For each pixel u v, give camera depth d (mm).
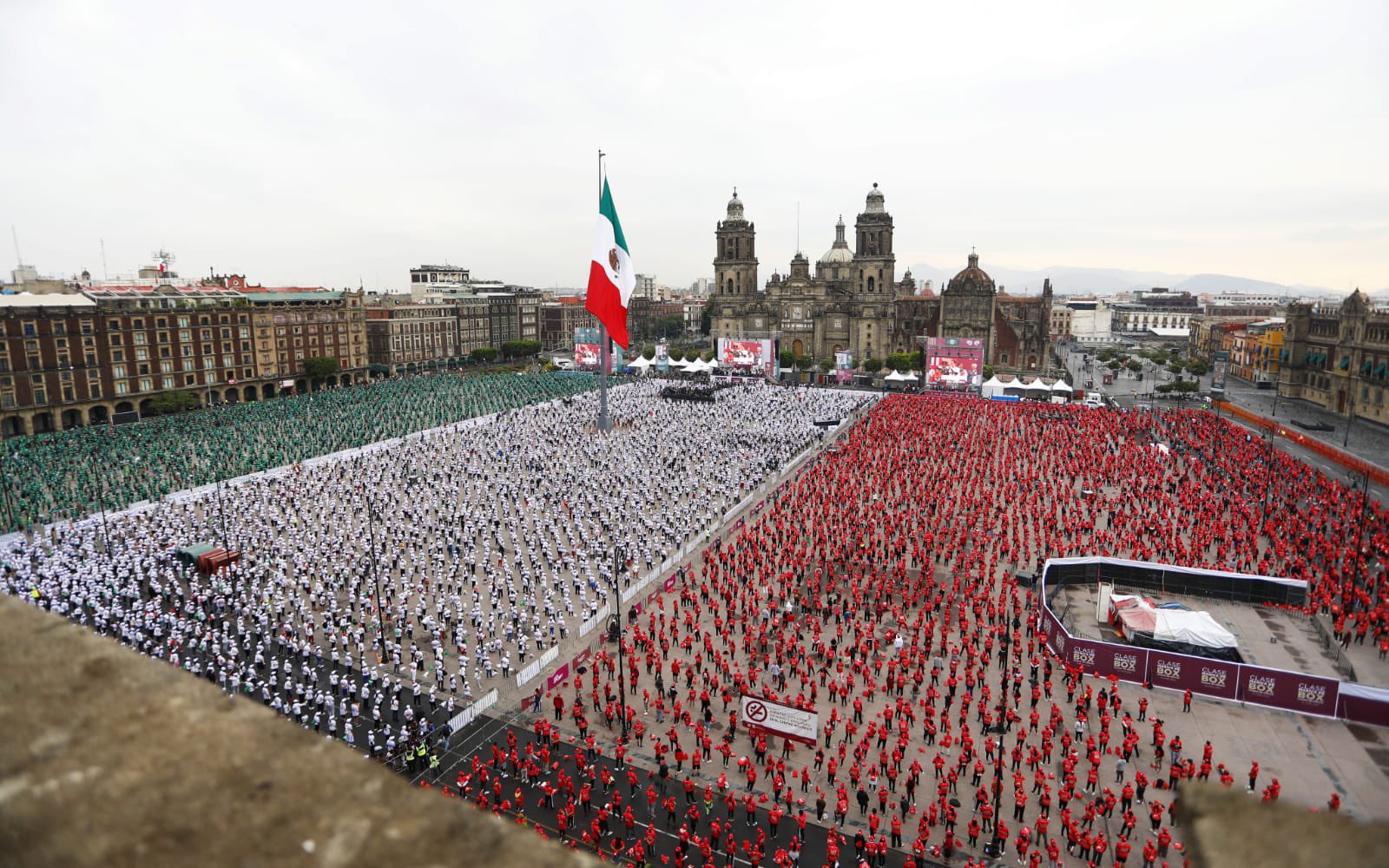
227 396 162500
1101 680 49406
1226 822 4820
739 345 184750
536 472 100625
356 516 81812
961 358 159125
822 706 47062
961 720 44125
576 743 43625
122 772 4316
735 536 77000
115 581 61031
